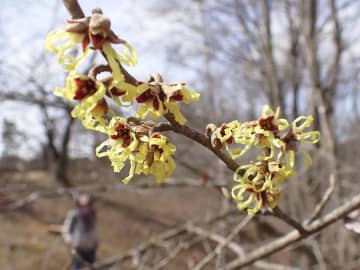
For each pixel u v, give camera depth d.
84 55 1.03
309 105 7.79
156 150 1.25
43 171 20.53
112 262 4.85
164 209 12.36
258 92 11.91
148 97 1.17
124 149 1.22
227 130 1.39
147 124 1.30
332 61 9.13
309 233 2.13
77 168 17.41
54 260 8.80
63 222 12.69
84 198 7.86
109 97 1.11
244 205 1.48
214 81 9.55
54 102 7.06
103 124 1.14
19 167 18.67
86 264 4.01
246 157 4.52
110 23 1.02
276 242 2.70
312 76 7.03
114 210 13.70
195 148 6.65
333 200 5.59
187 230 5.21
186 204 11.55
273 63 9.46
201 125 7.64
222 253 3.79
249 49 11.02
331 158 5.39
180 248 4.70
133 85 1.12
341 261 5.71
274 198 1.46
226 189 2.25
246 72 10.95
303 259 6.67
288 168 1.40
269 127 1.38
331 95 8.25
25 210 12.78
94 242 7.79
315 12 8.00
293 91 9.34
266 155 1.44
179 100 1.19
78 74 1.08
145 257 4.94
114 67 1.01
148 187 4.87
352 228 2.19
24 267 8.42
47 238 10.98
